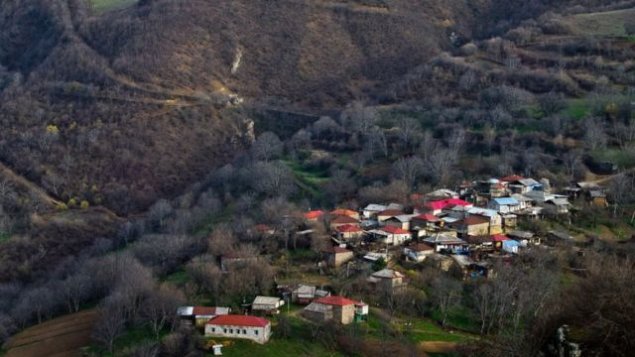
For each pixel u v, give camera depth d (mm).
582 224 131500
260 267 108375
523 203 139000
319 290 101938
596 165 159625
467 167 167375
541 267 102125
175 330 94750
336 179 169250
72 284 123812
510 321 91188
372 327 93812
